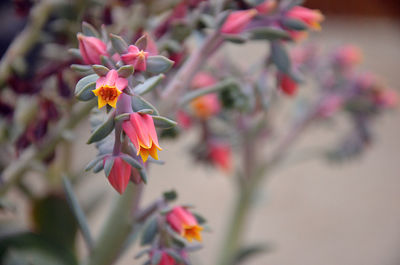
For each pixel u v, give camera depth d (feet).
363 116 1.71
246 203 1.69
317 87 1.72
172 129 1.12
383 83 1.64
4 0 1.51
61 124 1.10
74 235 1.26
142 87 0.86
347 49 1.66
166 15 1.11
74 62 1.06
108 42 0.90
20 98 1.14
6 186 1.12
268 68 1.09
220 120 1.38
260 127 1.53
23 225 1.25
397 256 2.67
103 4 1.11
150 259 0.98
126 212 1.05
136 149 0.85
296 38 1.04
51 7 1.14
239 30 1.00
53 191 1.27
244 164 1.68
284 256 2.68
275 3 1.00
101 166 0.88
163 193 1.00
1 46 1.49
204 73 1.27
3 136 1.15
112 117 0.85
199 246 1.01
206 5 1.04
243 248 1.68
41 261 1.17
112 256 1.07
